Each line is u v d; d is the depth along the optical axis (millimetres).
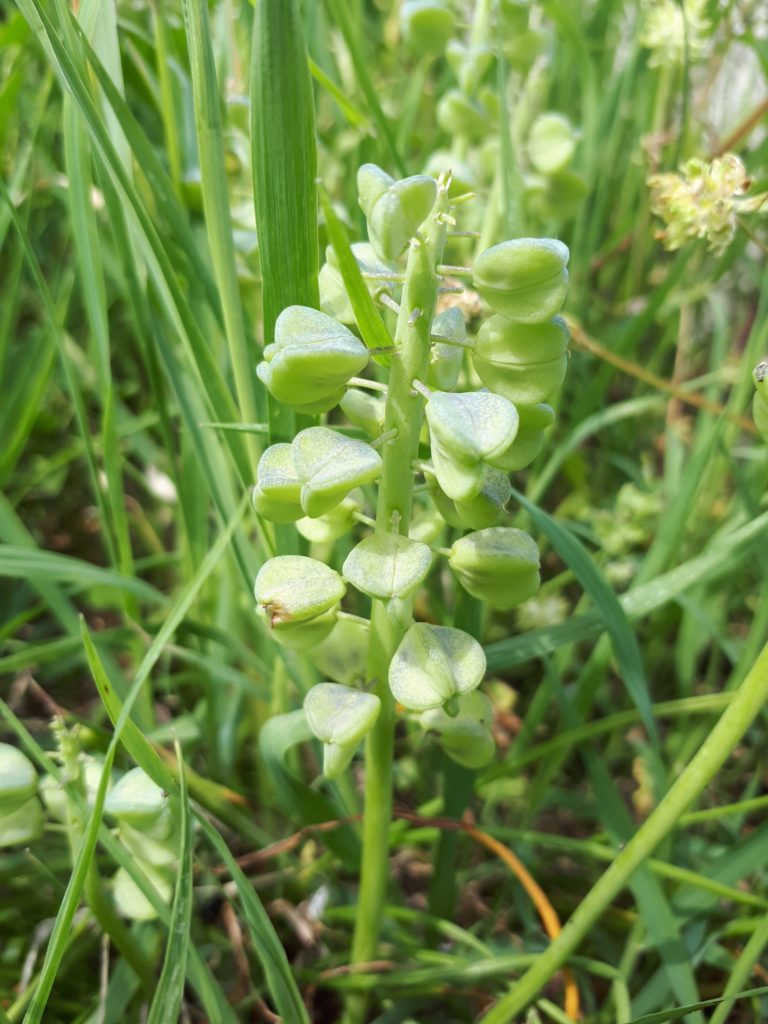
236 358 101
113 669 126
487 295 68
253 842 128
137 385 178
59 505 183
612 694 160
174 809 86
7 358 164
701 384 174
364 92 122
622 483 187
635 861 83
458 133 151
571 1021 100
